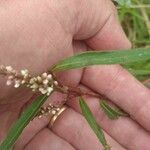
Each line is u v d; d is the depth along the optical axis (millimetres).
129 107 205
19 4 177
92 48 208
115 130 212
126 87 202
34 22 177
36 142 217
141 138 210
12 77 155
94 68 201
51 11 178
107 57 160
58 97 202
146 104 202
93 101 207
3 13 174
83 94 184
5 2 176
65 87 176
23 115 165
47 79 157
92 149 214
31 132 214
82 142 215
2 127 208
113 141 214
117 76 202
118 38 201
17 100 196
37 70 186
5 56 177
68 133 215
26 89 188
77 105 211
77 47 206
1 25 173
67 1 180
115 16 199
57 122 214
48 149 216
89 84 208
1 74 164
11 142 164
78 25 190
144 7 260
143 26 265
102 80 204
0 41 173
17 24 175
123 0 236
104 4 193
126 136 212
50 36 181
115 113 205
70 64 165
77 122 213
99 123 213
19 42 176
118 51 160
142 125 207
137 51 159
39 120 211
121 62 160
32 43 178
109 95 207
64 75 200
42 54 182
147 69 244
